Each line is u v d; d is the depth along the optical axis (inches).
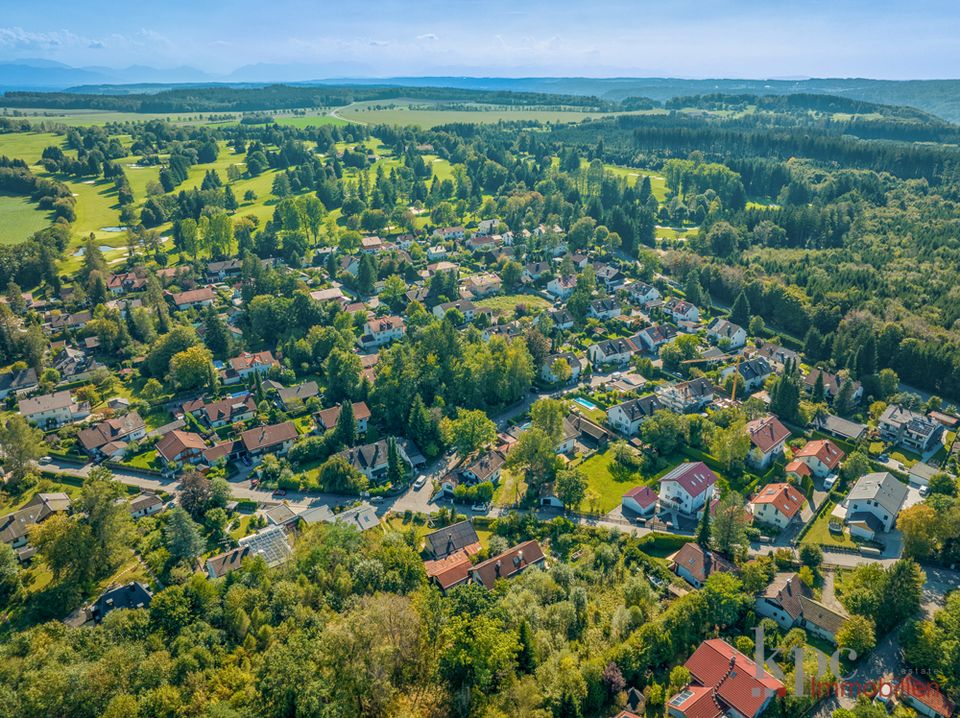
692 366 7859.3
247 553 4690.0
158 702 3127.5
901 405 6943.9
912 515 4722.0
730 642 4018.2
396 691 3174.2
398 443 6358.3
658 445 6240.2
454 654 3233.3
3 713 3112.7
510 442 6323.8
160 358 7598.4
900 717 3506.4
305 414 6988.2
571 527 5172.2
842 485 5762.8
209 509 5339.6
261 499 5654.5
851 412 6919.3
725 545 4771.2
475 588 4013.3
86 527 4662.9
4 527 5059.1
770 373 7647.6
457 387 7012.8
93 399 7116.1
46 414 6702.8
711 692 3501.5
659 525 5290.4
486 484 5620.1
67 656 3499.0
